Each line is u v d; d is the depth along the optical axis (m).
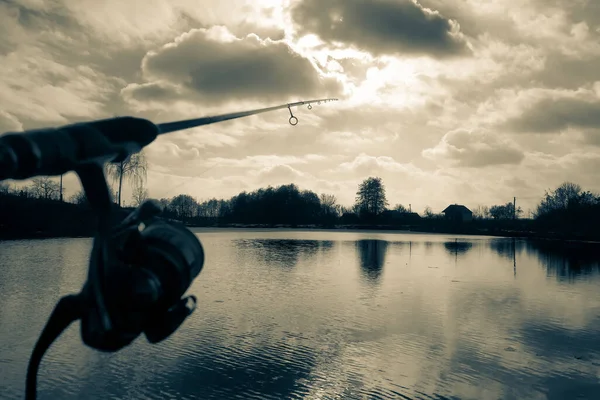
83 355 15.18
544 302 25.22
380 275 34.06
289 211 139.62
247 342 17.11
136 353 15.53
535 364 15.51
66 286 26.33
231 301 24.02
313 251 52.25
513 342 17.80
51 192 56.38
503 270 38.31
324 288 28.23
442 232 114.75
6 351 15.53
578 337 18.59
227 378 13.84
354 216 146.88
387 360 15.65
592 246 66.88
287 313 21.61
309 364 15.15
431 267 39.44
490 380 14.18
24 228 53.28
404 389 13.49
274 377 14.05
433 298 25.78
